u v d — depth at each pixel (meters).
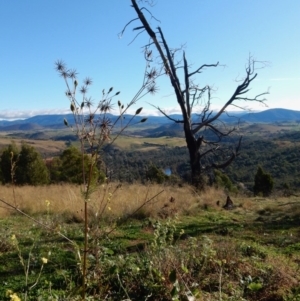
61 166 26.12
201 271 4.72
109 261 4.53
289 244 7.14
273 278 4.75
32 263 5.36
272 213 10.86
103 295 4.07
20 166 28.00
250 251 5.95
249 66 18.16
